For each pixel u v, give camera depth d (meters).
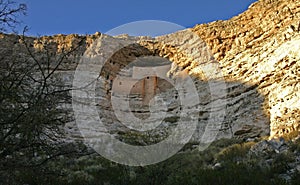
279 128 18.36
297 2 23.11
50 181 11.41
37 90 10.12
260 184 11.57
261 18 25.39
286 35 22.09
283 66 21.02
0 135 9.40
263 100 21.19
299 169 12.39
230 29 27.53
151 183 13.26
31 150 10.00
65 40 28.97
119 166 14.98
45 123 9.91
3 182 9.72
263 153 14.26
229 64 25.97
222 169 13.71
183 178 12.86
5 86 9.53
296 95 18.97
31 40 27.30
